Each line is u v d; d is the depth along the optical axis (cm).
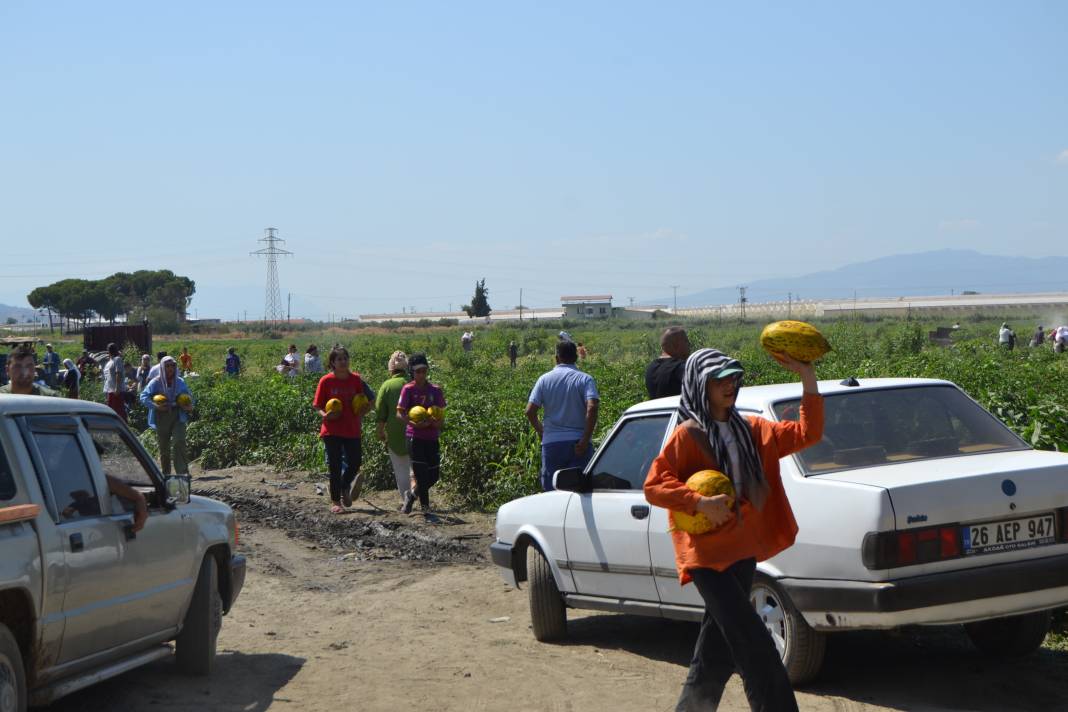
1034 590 582
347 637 822
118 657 629
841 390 677
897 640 737
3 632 511
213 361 6038
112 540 605
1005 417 1063
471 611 902
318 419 2084
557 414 1061
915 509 571
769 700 478
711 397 495
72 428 612
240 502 1536
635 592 721
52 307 16625
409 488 1413
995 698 609
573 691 662
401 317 19662
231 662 751
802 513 602
